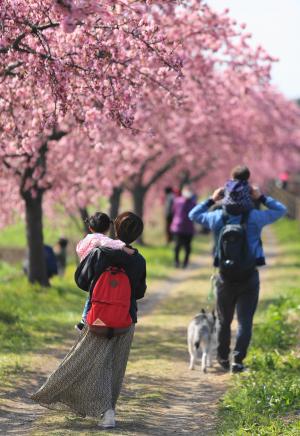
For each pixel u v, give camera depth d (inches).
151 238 2586.1
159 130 1636.3
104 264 504.7
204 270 1640.0
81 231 1621.6
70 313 1048.8
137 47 692.7
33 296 1128.8
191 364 729.6
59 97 644.1
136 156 1601.9
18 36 627.8
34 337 866.8
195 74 1146.0
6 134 762.8
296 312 959.6
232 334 898.7
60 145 1266.0
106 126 1115.3
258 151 1910.7
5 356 757.3
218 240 683.4
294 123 2000.5
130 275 508.1
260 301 1136.2
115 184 1482.5
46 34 670.5
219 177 2409.0
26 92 742.5
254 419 538.3
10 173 1234.0
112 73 679.1
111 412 512.1
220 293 695.7
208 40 1119.6
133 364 749.9
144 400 610.5
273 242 2498.8
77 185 1378.0
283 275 1472.7
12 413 569.0
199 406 599.2
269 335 815.7
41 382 671.8
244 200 675.4
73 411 519.8
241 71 1341.0
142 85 757.3
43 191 1205.7
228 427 520.1
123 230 519.5
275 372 684.7
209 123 1611.7
